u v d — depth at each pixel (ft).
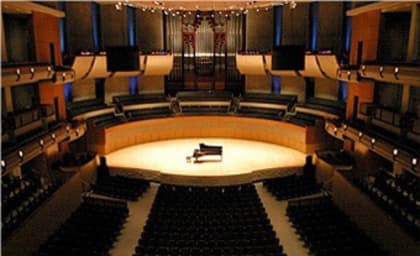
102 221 39.17
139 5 57.11
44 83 47.50
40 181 41.98
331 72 60.59
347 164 48.47
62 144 51.24
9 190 36.47
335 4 64.03
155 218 39.83
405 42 44.27
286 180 53.26
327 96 68.69
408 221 31.07
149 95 76.59
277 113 71.67
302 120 66.44
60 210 39.34
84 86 67.72
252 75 77.66
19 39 46.98
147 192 51.08
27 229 31.63
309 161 57.57
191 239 34.63
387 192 37.11
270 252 32.37
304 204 45.52
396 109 43.62
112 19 69.36
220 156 60.90
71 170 47.83
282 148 67.36
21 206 34.60
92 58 59.16
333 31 64.90
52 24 49.08
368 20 46.50
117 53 54.34
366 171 46.60
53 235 35.55
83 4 64.23
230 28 75.20
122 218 41.50
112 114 69.10
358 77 46.44
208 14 73.41
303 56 50.06
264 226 37.76
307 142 62.49
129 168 56.18
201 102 75.97
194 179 52.47
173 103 75.56
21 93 45.98
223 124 74.54
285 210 44.96
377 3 42.88
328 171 50.37
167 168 55.77
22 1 40.40
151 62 70.03
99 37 68.95
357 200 38.81
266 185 51.93
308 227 37.86
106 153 63.10
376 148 39.19
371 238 35.24
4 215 31.96
